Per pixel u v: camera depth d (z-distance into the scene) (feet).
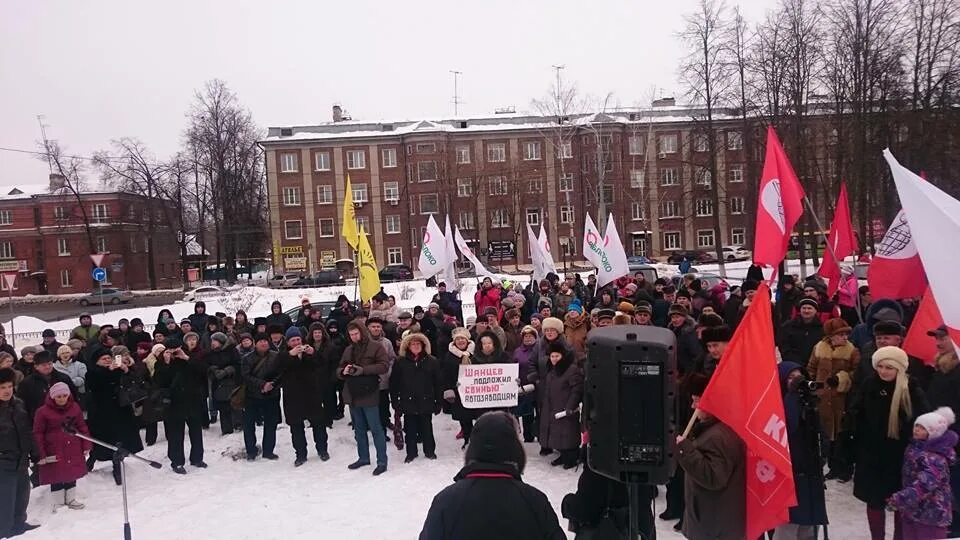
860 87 85.25
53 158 168.96
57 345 37.78
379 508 23.31
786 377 16.37
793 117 97.45
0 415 22.30
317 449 29.89
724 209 192.65
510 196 181.47
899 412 16.46
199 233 178.81
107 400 28.43
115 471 27.81
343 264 189.47
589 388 12.14
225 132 173.37
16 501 22.79
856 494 17.33
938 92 76.43
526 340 29.35
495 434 10.43
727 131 111.45
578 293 53.83
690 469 14.08
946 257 14.57
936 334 17.97
